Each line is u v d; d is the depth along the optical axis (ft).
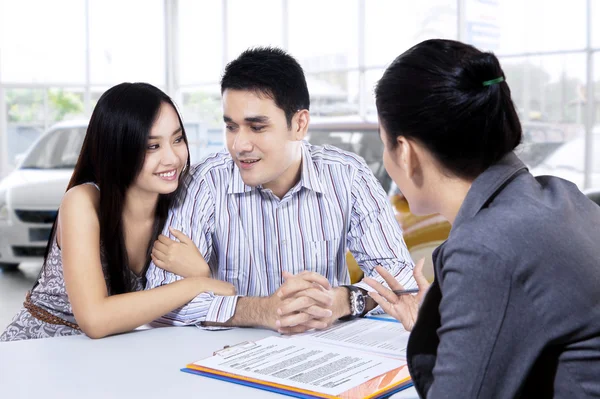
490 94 3.22
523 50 26.55
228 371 4.32
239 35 37.47
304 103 5.90
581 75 25.26
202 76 39.70
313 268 6.77
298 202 6.66
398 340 5.00
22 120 38.50
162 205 6.33
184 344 5.07
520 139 3.40
